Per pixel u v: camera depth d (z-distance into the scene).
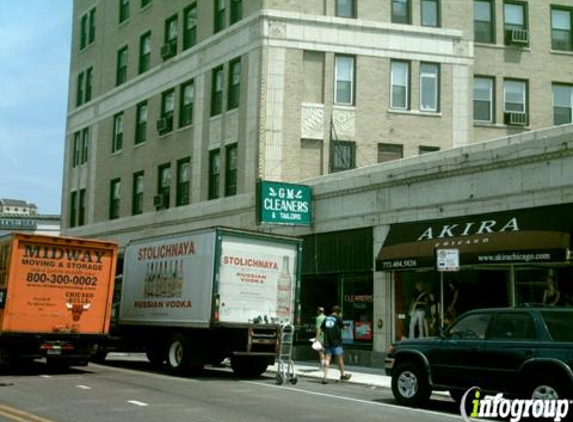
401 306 21.03
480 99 29.48
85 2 41.09
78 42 41.41
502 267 18.61
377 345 21.44
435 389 13.02
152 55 33.81
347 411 12.47
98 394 13.58
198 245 17.98
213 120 28.92
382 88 27.11
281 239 18.41
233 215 27.19
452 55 27.84
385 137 26.88
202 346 18.00
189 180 30.38
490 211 18.52
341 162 26.39
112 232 35.56
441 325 19.61
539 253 16.30
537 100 29.98
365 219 22.20
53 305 17.34
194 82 30.56
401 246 20.17
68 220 40.34
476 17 30.05
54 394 13.43
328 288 23.77
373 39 27.23
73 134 40.84
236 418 11.09
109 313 18.14
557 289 17.28
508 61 29.91
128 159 34.94
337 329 18.19
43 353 17.09
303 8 26.83
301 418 11.33
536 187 17.48
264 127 25.94
